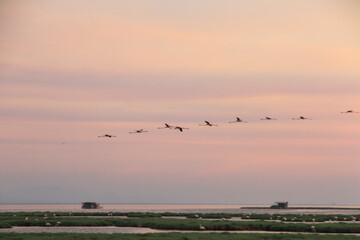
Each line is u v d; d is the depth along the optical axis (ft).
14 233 359.05
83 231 418.72
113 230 431.02
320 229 426.92
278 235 366.84
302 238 352.08
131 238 335.47
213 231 426.51
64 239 327.47
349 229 425.69
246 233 385.91
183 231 423.64
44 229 437.58
